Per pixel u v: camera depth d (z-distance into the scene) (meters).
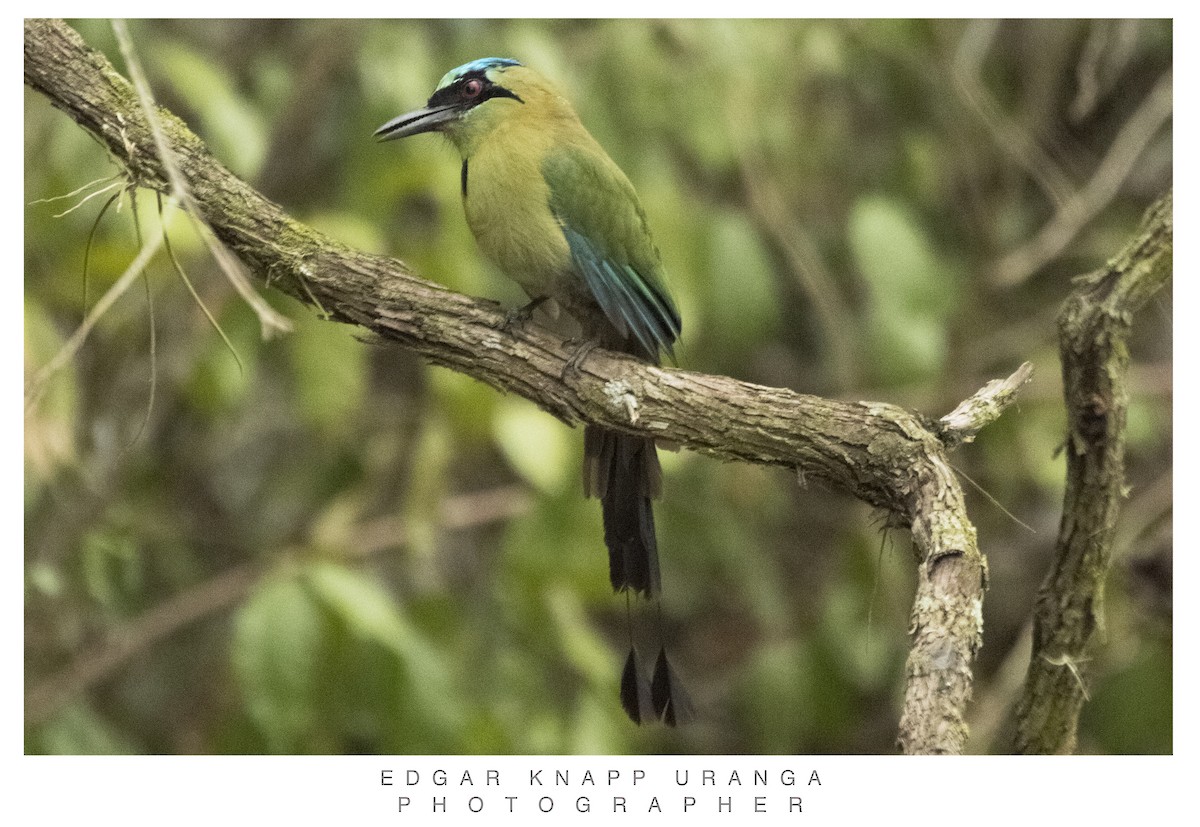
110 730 11.24
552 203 8.32
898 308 11.37
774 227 11.95
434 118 8.77
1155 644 10.65
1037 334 12.97
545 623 10.59
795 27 11.60
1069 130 13.44
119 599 11.10
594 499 10.29
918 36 11.90
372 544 11.64
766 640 13.66
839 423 6.55
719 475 12.49
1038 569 13.82
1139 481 12.77
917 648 5.44
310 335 10.26
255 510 13.12
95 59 6.93
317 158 12.08
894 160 13.02
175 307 11.25
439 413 11.29
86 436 11.21
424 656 9.75
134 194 6.92
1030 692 6.50
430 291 7.20
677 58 11.24
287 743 9.48
